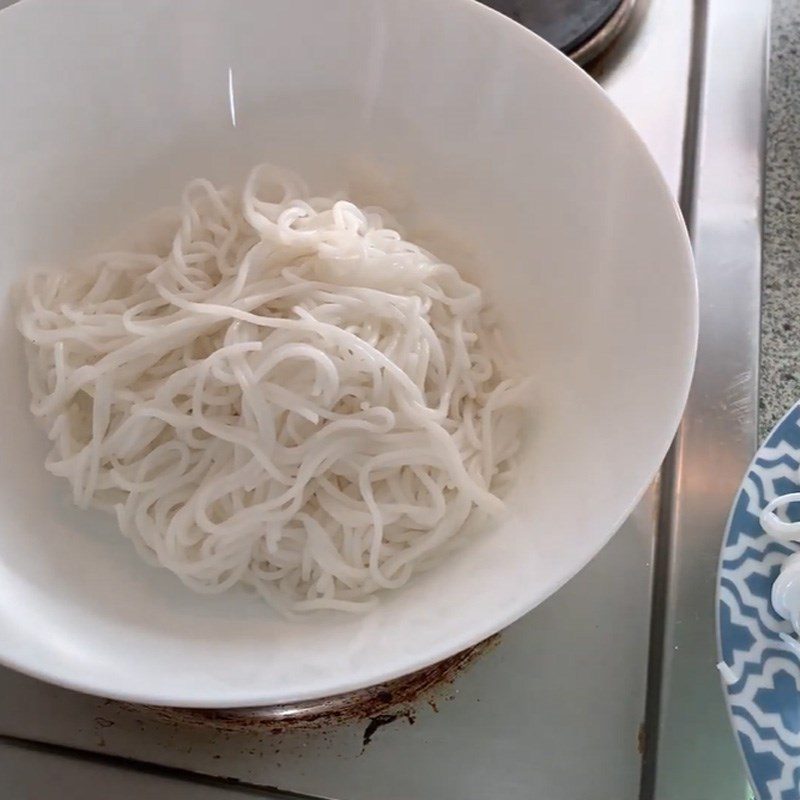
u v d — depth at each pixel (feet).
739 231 1.30
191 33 1.13
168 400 1.11
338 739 1.01
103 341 1.16
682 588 1.08
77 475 1.10
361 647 0.91
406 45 1.14
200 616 1.06
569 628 1.06
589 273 1.10
